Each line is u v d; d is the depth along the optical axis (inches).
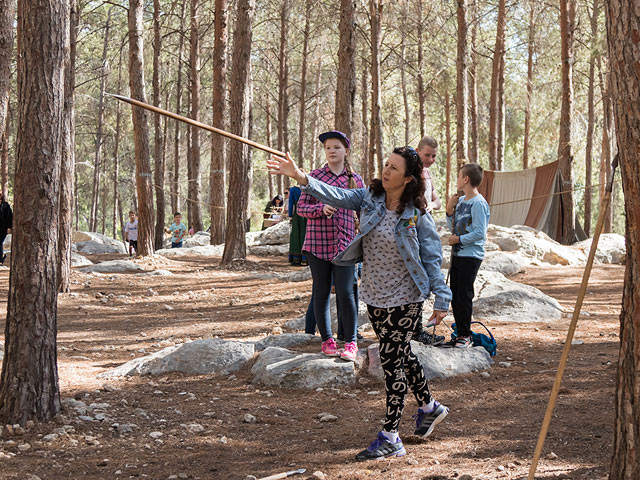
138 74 709.3
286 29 1224.8
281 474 146.6
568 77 836.6
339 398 213.2
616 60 109.7
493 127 1079.6
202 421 190.7
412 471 148.1
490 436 173.3
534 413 191.8
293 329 339.3
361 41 1172.5
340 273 224.7
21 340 178.5
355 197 161.3
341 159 225.3
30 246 178.5
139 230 705.6
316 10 1059.3
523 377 231.5
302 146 1273.4
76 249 907.4
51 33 178.4
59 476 148.4
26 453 161.2
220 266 646.5
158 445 170.6
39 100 177.0
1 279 530.9
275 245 824.9
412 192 155.9
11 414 175.9
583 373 232.4
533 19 1087.6
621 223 1600.6
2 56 349.7
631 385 113.6
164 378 237.1
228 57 1236.5
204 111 1549.0
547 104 1290.6
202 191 2027.6
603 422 179.9
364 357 234.7
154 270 619.8
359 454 158.1
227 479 146.6
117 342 319.9
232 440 174.9
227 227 665.6
